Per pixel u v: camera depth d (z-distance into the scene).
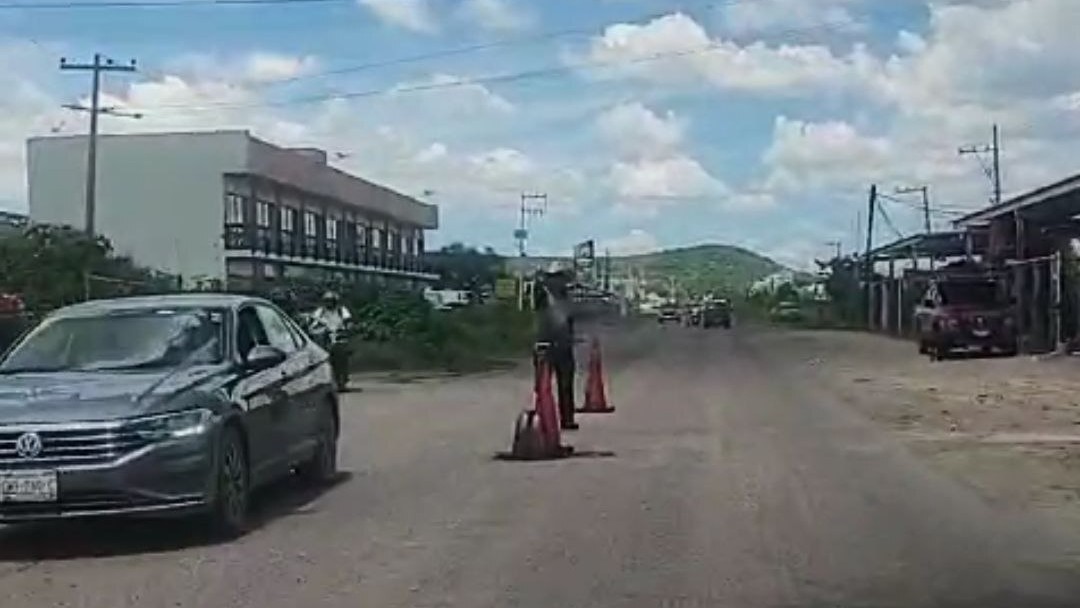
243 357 13.02
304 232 74.38
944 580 10.09
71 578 10.42
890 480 15.18
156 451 11.20
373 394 30.30
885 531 12.03
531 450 17.44
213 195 65.44
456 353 44.41
